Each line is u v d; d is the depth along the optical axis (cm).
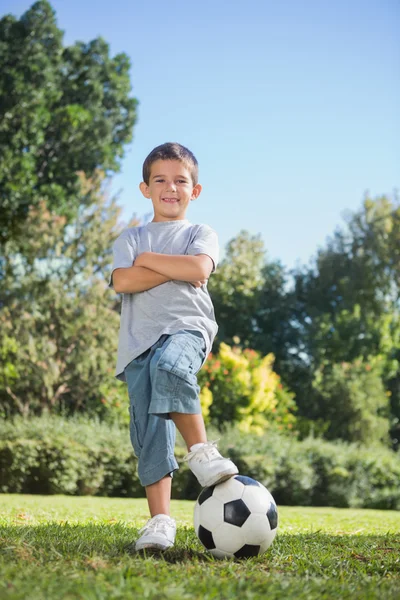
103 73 2455
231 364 1706
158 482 319
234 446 1290
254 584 234
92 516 581
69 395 1695
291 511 869
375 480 1398
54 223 1723
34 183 2100
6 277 1756
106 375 1656
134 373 326
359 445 2158
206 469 300
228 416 1675
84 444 1179
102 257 1759
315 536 414
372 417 2197
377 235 2920
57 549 290
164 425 322
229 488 306
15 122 2084
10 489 1121
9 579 219
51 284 1659
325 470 1348
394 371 2569
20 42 2203
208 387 1669
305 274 3041
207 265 335
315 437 2080
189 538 365
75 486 1138
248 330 2884
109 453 1178
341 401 2205
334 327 2619
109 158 2364
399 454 1614
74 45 2444
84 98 2375
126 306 339
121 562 263
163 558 289
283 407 1891
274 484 1270
